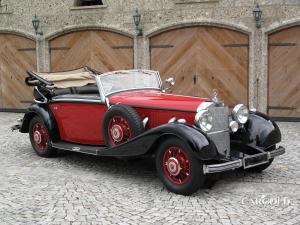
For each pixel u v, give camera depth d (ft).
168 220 15.34
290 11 34.60
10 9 43.45
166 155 18.26
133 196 17.94
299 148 25.94
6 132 33.17
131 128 19.44
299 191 18.26
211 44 37.32
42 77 24.99
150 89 23.00
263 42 35.55
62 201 17.44
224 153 19.07
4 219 15.69
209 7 36.58
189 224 14.96
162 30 38.24
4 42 44.55
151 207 16.63
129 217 15.67
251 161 18.30
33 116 25.46
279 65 35.76
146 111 20.08
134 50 39.40
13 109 45.24
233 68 36.94
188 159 17.31
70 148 22.70
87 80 26.12
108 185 19.48
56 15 41.73
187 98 20.08
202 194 18.02
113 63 40.57
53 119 24.23
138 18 38.22
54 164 23.40
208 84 37.83
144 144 18.48
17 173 21.68
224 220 15.26
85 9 40.52
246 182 19.54
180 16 37.47
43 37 42.50
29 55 43.73
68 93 25.04
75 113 23.03
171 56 38.58
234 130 19.07
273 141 19.79
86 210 16.43
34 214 16.12
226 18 36.27
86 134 22.74
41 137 24.88
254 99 36.47
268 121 20.24
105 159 24.23
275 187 18.81
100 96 21.54
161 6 37.93
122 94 21.76
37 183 19.92
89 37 41.11
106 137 20.71
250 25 35.73
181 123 17.76
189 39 37.86
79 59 41.78
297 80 35.50
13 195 18.26
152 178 20.43
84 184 19.69
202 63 37.78
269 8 35.01
